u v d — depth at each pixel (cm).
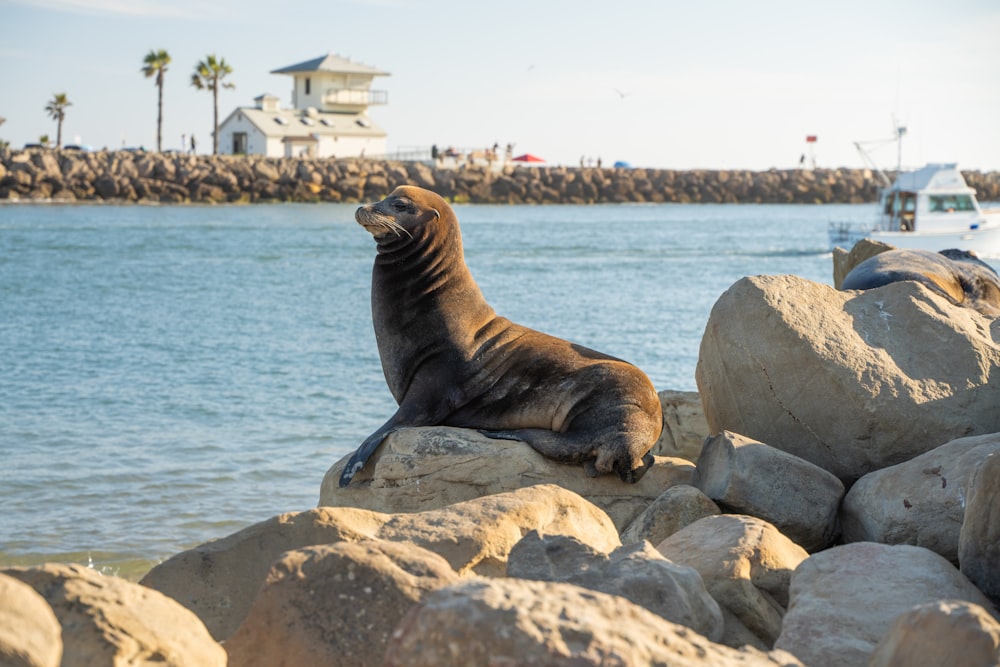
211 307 3212
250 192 10044
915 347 852
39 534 1073
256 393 1877
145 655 408
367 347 2453
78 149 11000
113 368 2128
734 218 9550
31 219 7344
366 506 840
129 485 1257
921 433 817
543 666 339
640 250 5731
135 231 6412
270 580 473
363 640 457
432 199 879
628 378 844
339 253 5244
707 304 3325
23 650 357
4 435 1516
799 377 837
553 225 8062
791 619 522
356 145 11431
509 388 863
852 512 750
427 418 865
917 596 531
